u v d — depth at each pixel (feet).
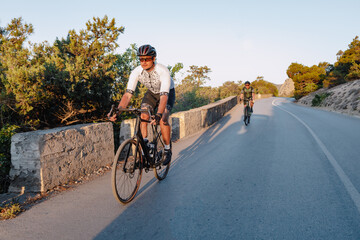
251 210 9.37
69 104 22.11
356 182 12.07
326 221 8.44
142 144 11.00
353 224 8.20
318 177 12.94
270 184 12.12
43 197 10.85
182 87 59.88
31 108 19.30
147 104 11.65
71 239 7.59
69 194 11.18
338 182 12.12
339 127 30.40
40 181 11.30
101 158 15.11
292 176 13.24
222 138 25.66
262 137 25.34
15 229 8.19
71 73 20.15
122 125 17.88
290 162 15.97
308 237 7.52
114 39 24.34
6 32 25.61
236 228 8.11
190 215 9.06
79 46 23.31
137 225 8.39
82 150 13.62
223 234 7.77
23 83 18.57
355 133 25.55
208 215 9.04
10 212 9.12
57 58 20.89
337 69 103.45
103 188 11.85
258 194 10.91
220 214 9.11
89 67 23.03
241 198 10.52
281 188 11.55
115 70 25.53
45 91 19.95
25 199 10.62
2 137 13.83
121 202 9.86
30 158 11.27
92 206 9.91
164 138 12.48
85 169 13.83
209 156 18.15
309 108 73.31
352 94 60.23
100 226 8.36
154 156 11.88
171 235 7.75
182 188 11.84
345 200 10.07
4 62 20.89
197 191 11.41
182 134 27.73
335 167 14.55
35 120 20.85
